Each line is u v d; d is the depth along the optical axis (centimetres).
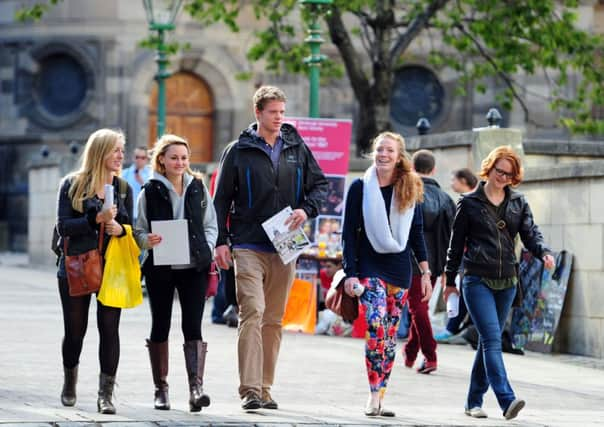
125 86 10019
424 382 3341
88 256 2578
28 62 10169
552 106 7181
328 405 2819
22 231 10288
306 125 4497
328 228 4544
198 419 2488
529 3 6812
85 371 3222
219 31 10069
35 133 10162
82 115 10056
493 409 2891
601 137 9925
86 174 2605
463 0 7000
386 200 2748
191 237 2652
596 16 10031
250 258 2730
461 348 4250
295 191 2764
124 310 5203
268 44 7356
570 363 3925
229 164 2745
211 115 10150
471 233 2777
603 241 4056
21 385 2939
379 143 2738
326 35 9606
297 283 4588
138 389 2970
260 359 2686
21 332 4106
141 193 2678
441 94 10038
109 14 10006
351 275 2731
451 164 4884
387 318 2748
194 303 2661
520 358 4069
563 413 2842
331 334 4481
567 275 4172
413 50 9988
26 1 10175
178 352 3731
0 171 10312
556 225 4269
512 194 2786
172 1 6938
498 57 7050
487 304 2748
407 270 2753
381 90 7038
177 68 10056
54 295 5769
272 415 2605
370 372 2705
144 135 10044
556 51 7194
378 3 7038
